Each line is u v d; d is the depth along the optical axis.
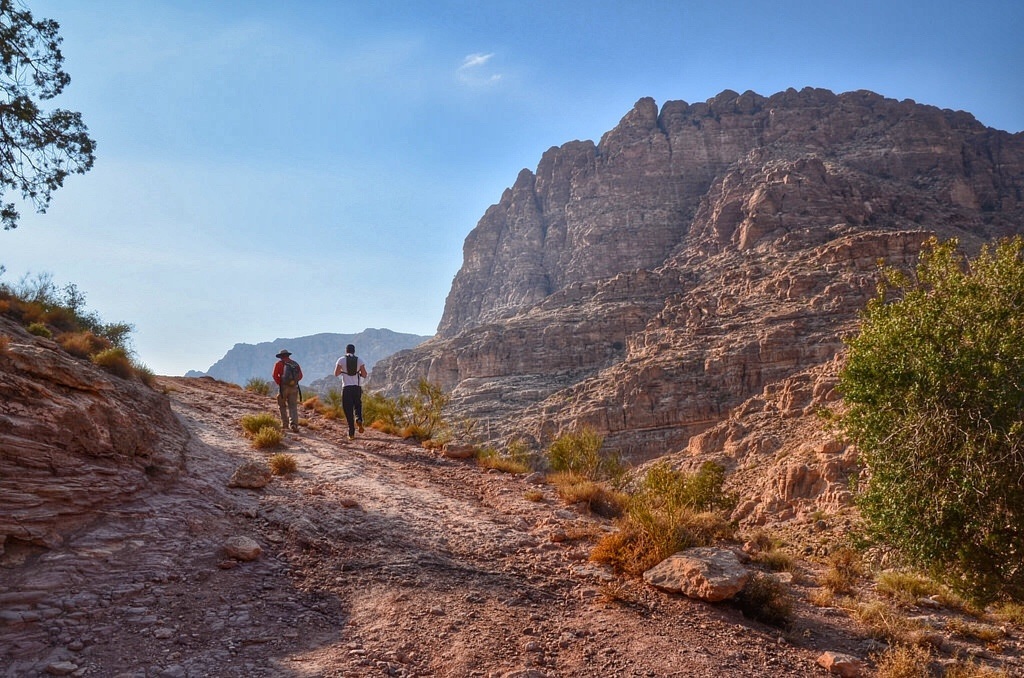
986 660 7.05
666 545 8.05
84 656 4.58
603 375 112.06
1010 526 7.64
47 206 14.87
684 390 92.12
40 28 14.13
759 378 87.31
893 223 138.00
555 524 9.48
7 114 13.63
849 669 5.98
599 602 6.81
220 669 4.67
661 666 5.57
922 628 7.71
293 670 4.79
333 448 12.83
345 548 7.34
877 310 9.33
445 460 13.77
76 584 5.43
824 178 148.25
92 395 8.31
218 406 15.82
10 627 4.70
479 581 7.00
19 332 10.11
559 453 15.64
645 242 199.12
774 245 128.12
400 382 176.50
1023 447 7.25
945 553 8.02
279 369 13.95
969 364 7.68
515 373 143.38
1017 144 185.25
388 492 9.95
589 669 5.40
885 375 8.62
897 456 8.43
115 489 7.08
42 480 6.38
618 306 145.12
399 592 6.40
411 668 5.09
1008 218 156.62
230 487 8.66
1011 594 7.84
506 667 5.24
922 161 175.12
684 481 12.00
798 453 48.34
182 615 5.36
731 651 6.04
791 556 10.35
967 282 8.49
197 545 6.65
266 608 5.71
